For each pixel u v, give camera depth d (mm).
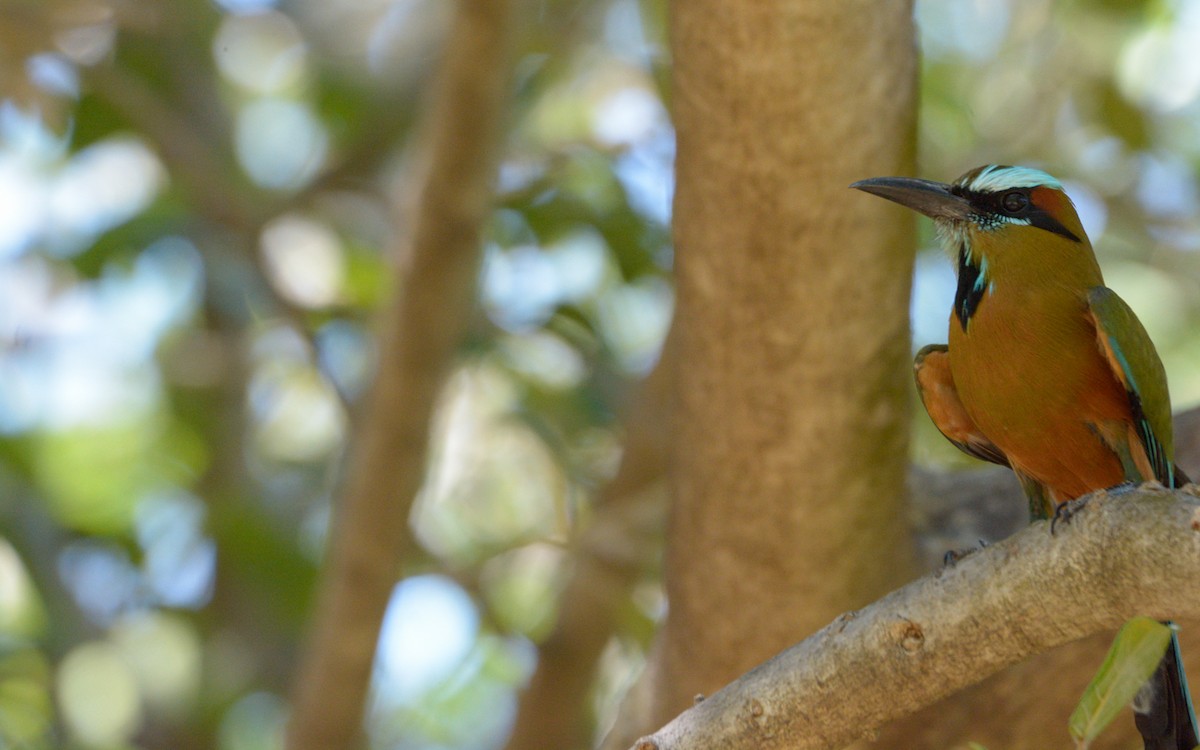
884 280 7605
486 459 15320
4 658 13789
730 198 7371
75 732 13852
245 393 14961
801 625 8617
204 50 14484
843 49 6918
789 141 7145
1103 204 14805
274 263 14156
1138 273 15797
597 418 13336
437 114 10062
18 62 10820
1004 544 5336
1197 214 14805
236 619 14414
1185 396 15609
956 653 5355
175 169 13344
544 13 14117
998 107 14789
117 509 14977
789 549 8328
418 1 15367
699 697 5902
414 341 10344
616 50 15219
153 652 15266
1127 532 5000
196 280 14656
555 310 12906
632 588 12242
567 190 13016
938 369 7996
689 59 7090
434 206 10141
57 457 15211
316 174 14359
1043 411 7426
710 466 8203
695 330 7848
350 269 14656
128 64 13812
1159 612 5035
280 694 14203
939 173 13992
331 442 15969
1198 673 8500
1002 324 7480
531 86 14094
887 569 8508
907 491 8391
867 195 7383
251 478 14828
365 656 10859
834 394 7836
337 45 15305
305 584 13992
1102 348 7152
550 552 14477
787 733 5594
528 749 12844
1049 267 7543
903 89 7348
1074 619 5188
